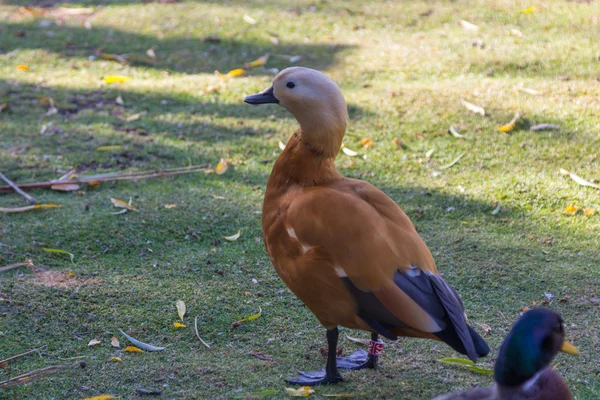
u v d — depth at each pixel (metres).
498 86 8.21
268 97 4.46
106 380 4.21
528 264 5.46
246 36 10.33
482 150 7.11
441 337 3.73
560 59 8.73
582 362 4.31
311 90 4.21
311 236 3.94
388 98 8.22
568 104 7.67
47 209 6.41
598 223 5.98
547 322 3.14
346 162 7.09
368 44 9.81
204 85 8.96
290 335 4.73
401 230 3.98
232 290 5.24
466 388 4.10
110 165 7.20
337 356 4.53
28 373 4.21
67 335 4.69
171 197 6.57
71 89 8.99
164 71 9.48
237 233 5.99
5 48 10.27
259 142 7.61
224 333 4.75
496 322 4.80
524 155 6.96
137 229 6.04
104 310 4.96
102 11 11.52
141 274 5.43
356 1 11.30
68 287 5.21
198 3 11.58
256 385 4.14
